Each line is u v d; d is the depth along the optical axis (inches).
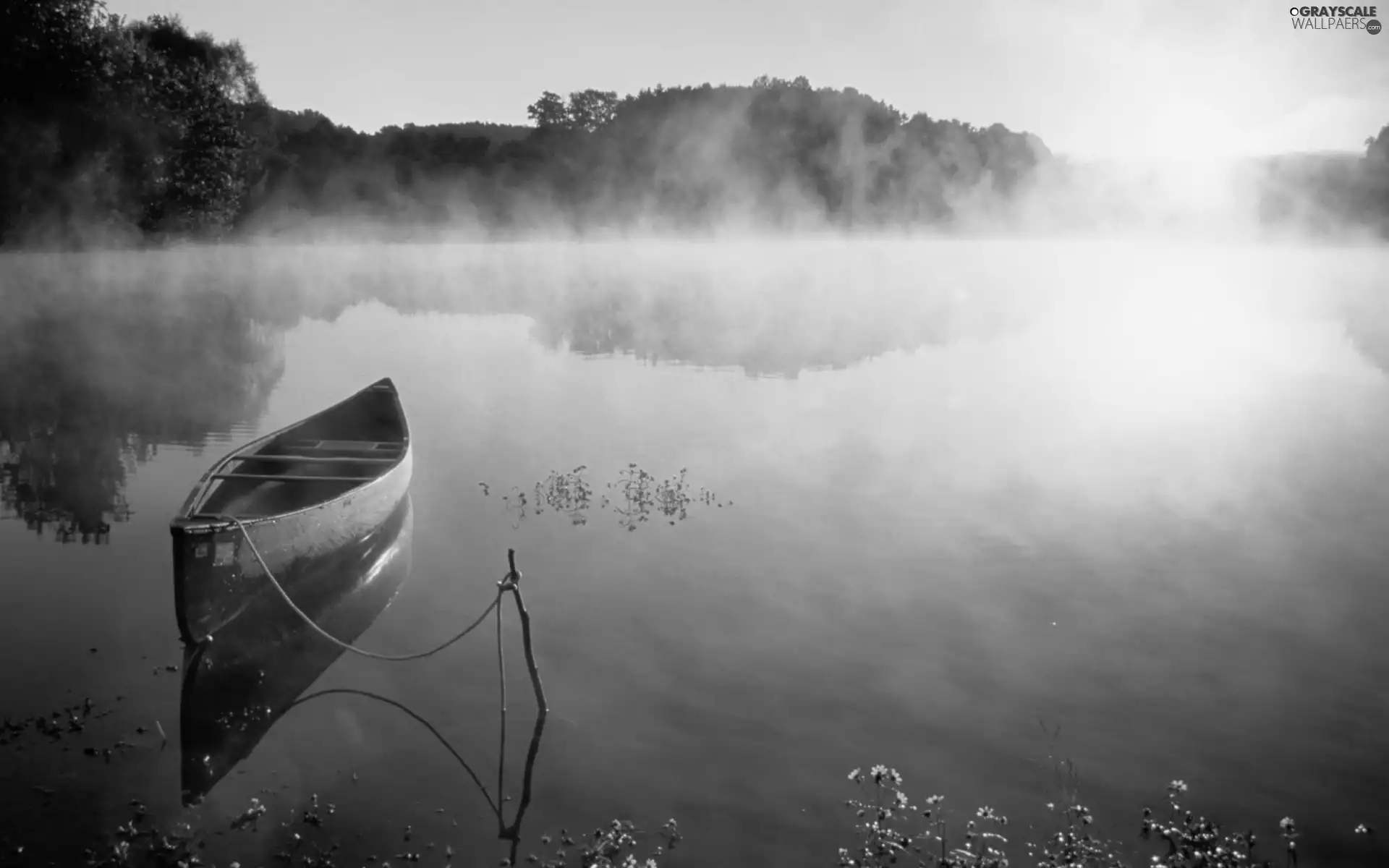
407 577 448.5
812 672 353.4
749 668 356.5
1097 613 403.5
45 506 542.3
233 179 2165.4
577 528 517.0
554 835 262.8
